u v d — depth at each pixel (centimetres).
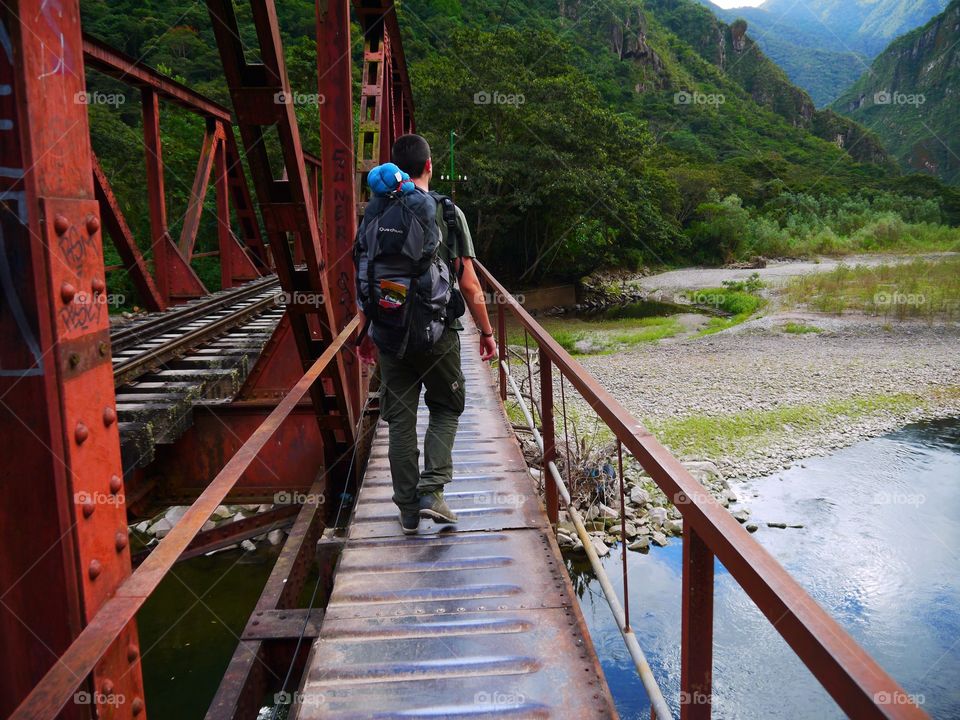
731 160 9194
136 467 525
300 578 385
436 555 306
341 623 255
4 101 130
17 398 138
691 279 4647
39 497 140
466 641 242
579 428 1196
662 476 146
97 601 154
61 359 141
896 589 754
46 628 144
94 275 155
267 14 282
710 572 134
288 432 545
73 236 146
